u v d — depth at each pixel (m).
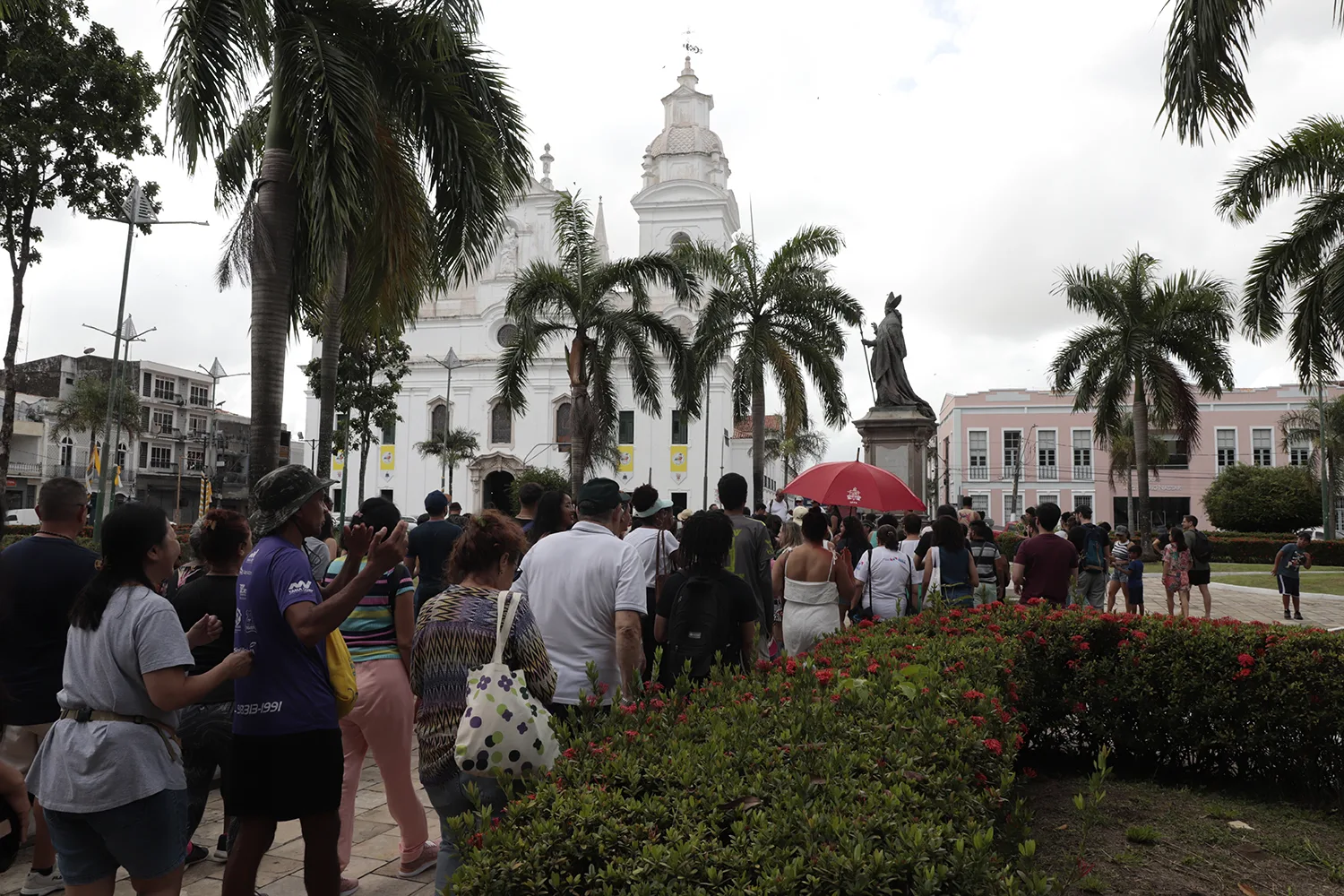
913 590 7.91
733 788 2.15
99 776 2.94
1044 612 5.94
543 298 21.81
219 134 8.48
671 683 4.29
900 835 1.92
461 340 49.38
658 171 49.00
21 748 4.16
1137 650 5.49
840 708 2.93
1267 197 15.09
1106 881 3.93
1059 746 5.91
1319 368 14.85
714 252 20.95
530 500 6.88
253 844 3.15
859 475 8.10
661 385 46.75
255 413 8.45
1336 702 4.88
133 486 56.28
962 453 53.00
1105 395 26.25
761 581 5.82
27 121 16.06
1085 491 51.44
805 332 20.50
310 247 9.15
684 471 46.25
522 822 2.11
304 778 3.17
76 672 3.02
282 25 8.68
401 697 4.30
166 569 3.28
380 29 9.22
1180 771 5.46
